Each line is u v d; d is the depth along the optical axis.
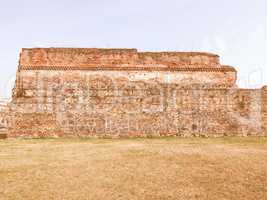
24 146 15.95
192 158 12.27
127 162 11.59
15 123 19.66
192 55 24.62
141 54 24.12
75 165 11.25
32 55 23.23
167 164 11.30
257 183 9.42
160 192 8.58
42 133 19.80
